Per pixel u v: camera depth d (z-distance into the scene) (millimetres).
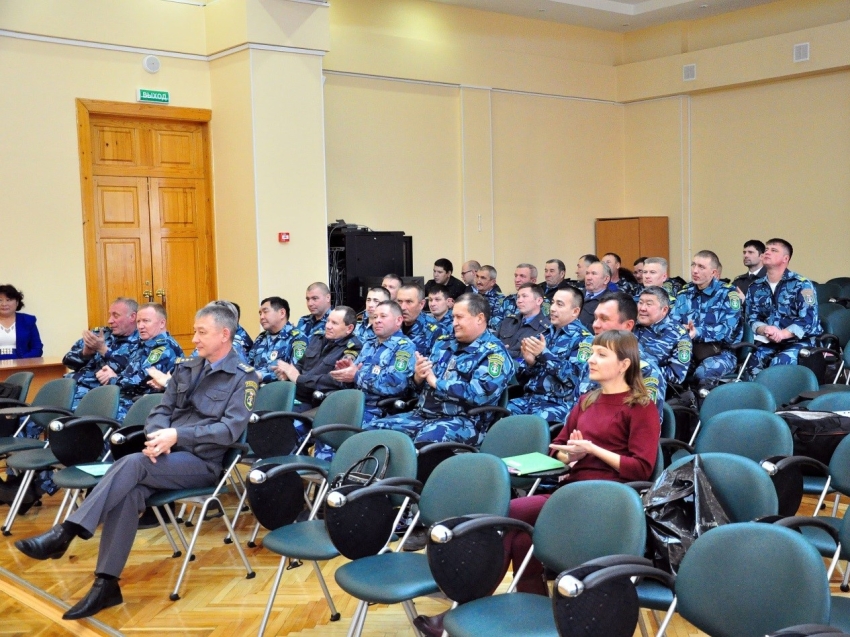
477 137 10602
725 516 2619
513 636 2283
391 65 9758
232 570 3914
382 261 8797
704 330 5984
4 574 3938
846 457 3164
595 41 11805
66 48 7375
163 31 7855
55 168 7375
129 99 7707
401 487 3135
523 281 7887
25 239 7254
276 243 7922
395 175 9961
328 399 4367
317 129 8141
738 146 11047
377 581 2682
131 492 3531
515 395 5199
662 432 3785
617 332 3227
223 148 8102
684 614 2256
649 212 11930
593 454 3139
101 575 3457
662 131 11703
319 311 6035
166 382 4531
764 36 10617
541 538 2639
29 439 5012
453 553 2525
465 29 10477
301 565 3975
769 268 6523
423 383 4746
